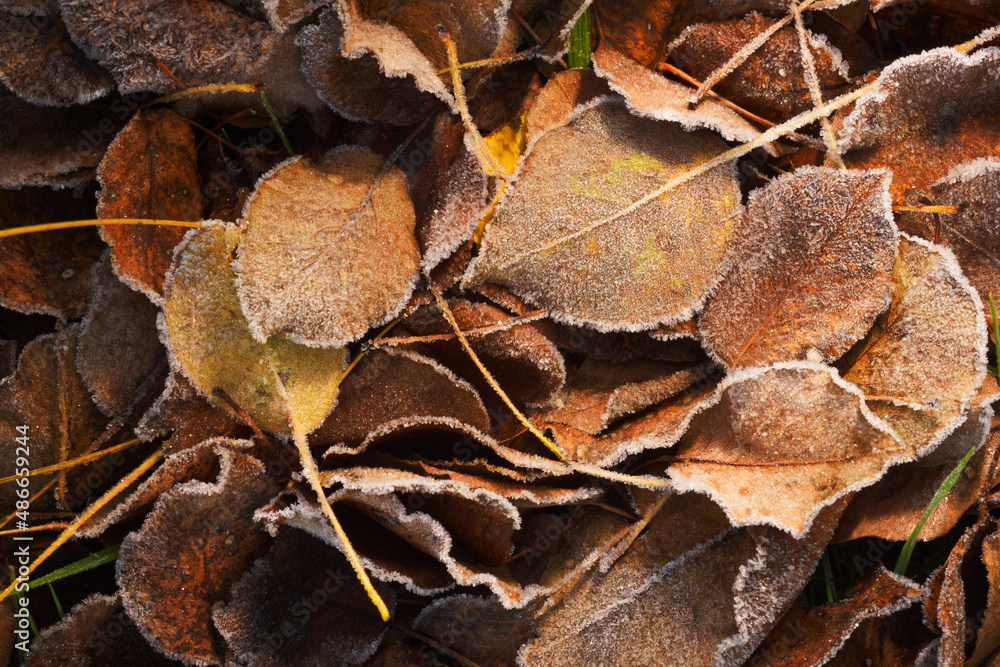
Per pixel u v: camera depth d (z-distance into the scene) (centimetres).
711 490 74
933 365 74
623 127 75
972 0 75
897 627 75
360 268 74
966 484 75
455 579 74
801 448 74
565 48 75
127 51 74
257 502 75
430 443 76
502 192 75
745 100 76
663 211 75
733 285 75
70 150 75
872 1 75
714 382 76
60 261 76
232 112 76
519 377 76
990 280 75
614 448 75
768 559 74
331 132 76
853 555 77
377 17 74
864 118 75
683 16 75
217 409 75
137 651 75
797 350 75
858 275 74
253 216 74
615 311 75
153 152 75
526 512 76
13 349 76
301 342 74
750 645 74
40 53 73
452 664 75
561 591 75
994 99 75
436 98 75
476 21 74
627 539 76
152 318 75
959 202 75
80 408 75
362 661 75
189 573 74
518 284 75
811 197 75
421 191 75
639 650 75
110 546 76
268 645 74
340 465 75
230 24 74
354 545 74
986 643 75
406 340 75
